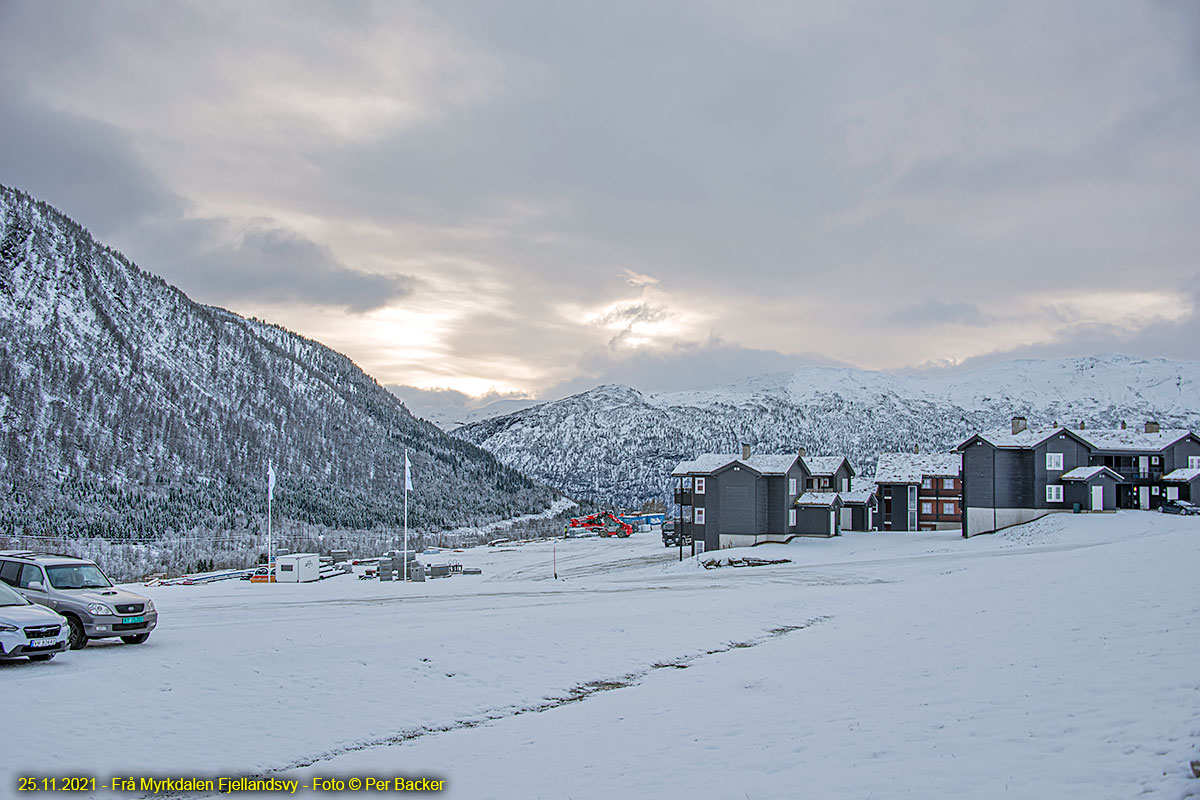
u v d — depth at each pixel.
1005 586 29.22
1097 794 9.82
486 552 116.38
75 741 15.74
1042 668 16.42
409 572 76.88
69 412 150.25
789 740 14.79
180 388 182.25
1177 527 59.84
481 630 27.59
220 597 56.25
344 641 25.97
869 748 13.43
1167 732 11.38
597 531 143.25
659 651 27.33
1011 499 71.06
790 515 78.00
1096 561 30.95
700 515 77.12
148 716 17.56
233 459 162.50
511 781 14.45
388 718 19.58
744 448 80.44
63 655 22.30
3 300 176.00
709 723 17.06
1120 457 74.00
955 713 14.52
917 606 29.27
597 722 18.55
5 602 21.78
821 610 34.22
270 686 20.59
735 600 36.59
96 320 189.38
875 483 90.69
